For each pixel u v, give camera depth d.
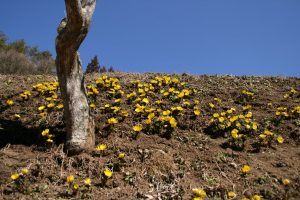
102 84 8.31
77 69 5.55
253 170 5.33
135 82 8.41
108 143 5.81
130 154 5.56
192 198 4.70
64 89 5.46
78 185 4.79
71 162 5.23
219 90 8.29
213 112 7.14
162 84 8.50
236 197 4.77
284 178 5.13
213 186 4.98
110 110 7.09
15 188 4.73
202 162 5.50
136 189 4.88
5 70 21.59
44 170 5.09
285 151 5.94
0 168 5.08
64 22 5.45
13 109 7.23
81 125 5.45
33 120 6.68
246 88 8.47
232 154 5.73
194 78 9.35
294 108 6.96
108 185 4.92
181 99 7.61
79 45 5.33
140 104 7.42
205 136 6.31
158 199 4.67
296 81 9.09
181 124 6.63
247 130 6.43
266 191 4.84
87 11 5.22
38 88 7.98
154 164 5.33
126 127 6.34
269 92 8.27
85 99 5.59
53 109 7.11
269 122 6.76
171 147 5.88
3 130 6.24
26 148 5.68
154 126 6.35
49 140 5.52
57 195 4.65
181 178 5.13
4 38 30.61
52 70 24.33
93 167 5.18
